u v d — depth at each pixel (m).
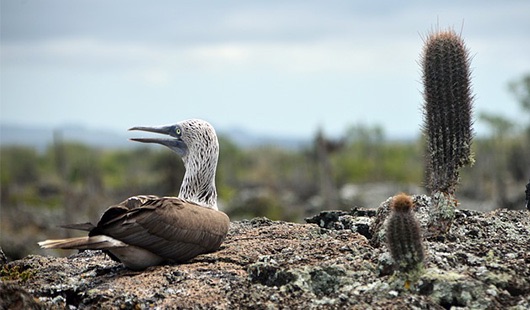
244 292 11.13
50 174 84.06
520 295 10.81
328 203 48.72
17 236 39.44
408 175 67.38
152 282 11.57
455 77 12.32
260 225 14.88
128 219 11.85
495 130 68.12
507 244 12.30
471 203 47.34
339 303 10.69
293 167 83.31
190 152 13.83
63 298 11.66
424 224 12.85
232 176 80.25
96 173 63.50
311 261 11.90
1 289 10.09
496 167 61.81
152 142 14.07
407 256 10.89
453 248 12.06
